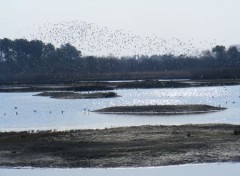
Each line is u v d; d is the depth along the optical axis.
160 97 103.38
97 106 86.25
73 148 41.06
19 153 40.09
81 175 33.56
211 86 136.75
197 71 199.88
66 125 61.53
